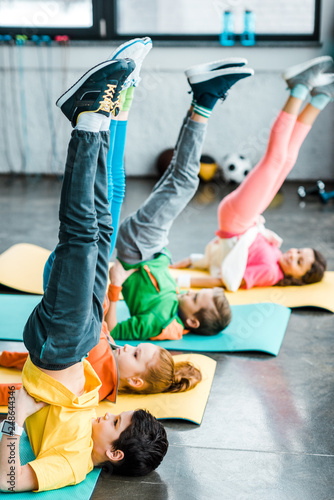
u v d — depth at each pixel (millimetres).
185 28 6176
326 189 5980
